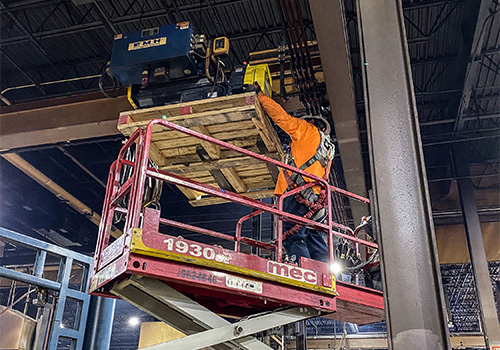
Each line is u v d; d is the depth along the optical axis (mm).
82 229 17562
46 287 5699
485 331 14055
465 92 13273
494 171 17047
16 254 19953
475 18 11375
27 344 5734
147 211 3680
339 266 5613
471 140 16312
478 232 15203
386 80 4172
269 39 12383
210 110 6762
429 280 3412
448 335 3201
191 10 11570
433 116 15812
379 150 3912
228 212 17656
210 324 3895
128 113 6812
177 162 7121
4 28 12680
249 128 6680
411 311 3346
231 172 7168
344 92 8625
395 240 3584
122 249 3594
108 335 6379
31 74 14289
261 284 3975
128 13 11859
